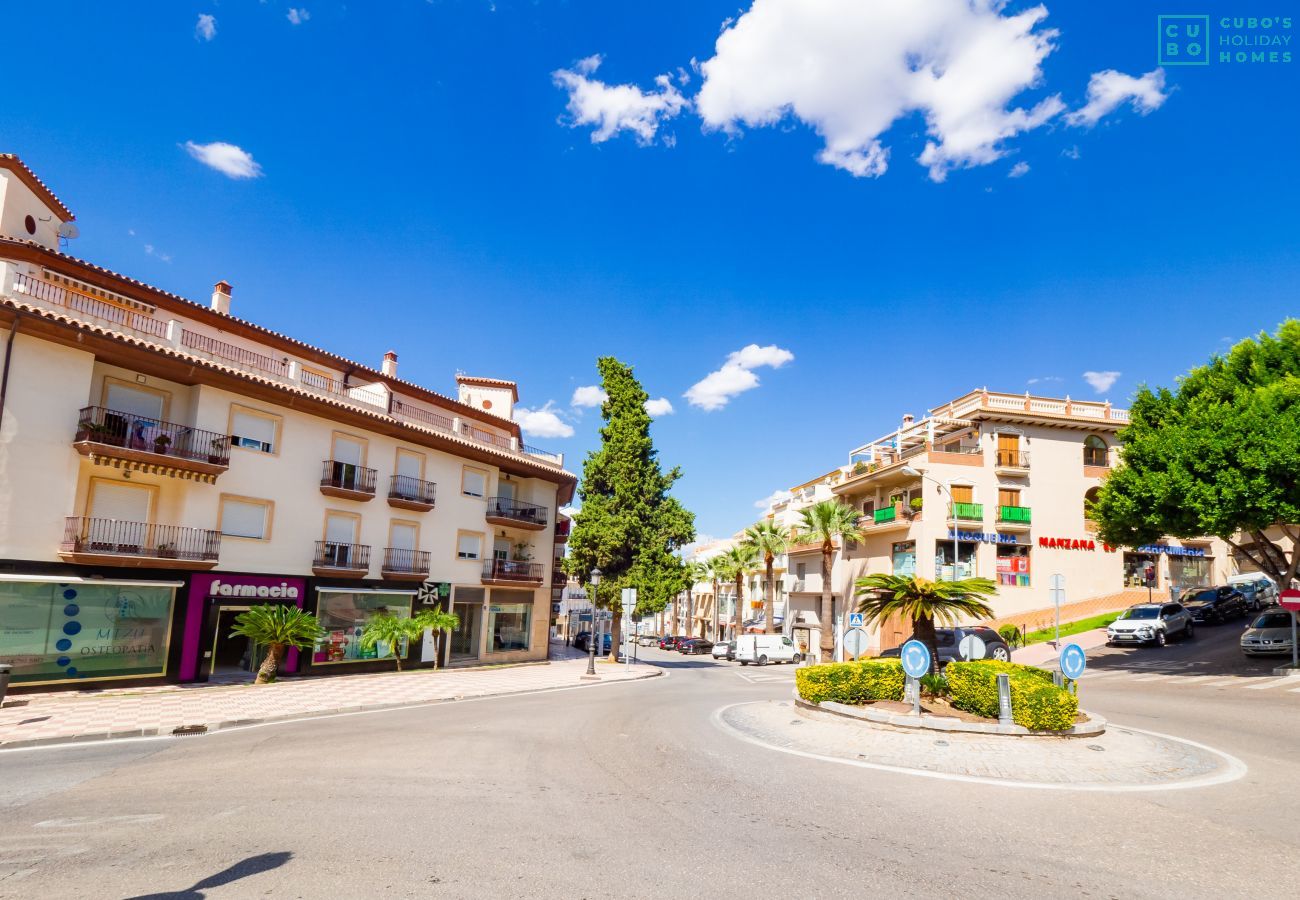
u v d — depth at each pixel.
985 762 9.62
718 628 72.44
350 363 29.02
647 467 37.91
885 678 13.41
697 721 13.62
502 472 34.62
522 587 33.78
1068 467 39.00
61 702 15.71
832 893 5.04
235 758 9.75
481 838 6.10
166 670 19.66
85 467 18.81
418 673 25.86
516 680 24.12
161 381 20.61
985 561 36.97
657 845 6.01
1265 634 22.92
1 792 7.82
